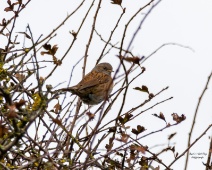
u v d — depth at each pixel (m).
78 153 10.84
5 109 10.31
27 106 10.38
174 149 10.60
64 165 9.84
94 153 10.48
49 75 11.17
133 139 10.02
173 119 10.29
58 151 9.89
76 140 10.07
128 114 10.38
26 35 11.34
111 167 10.55
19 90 10.57
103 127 10.48
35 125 10.41
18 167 9.91
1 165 9.67
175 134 10.48
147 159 10.54
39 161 9.95
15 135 8.41
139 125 10.09
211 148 11.01
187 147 11.01
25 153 11.00
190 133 11.08
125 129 10.21
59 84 10.62
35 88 10.97
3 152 8.41
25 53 10.96
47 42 11.59
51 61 11.20
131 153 10.51
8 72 11.08
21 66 11.12
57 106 10.73
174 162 10.58
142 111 10.55
